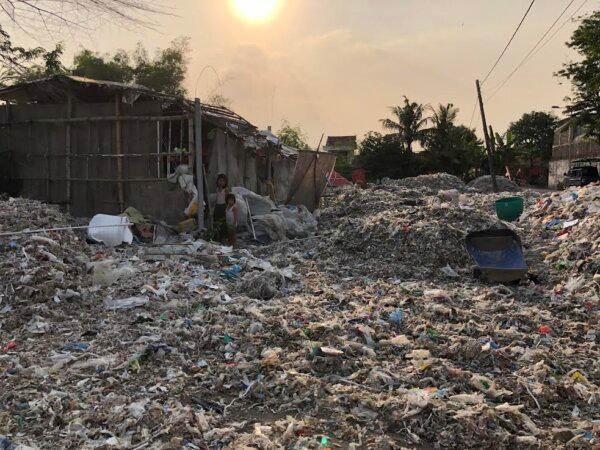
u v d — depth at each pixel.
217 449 3.85
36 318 6.35
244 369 5.12
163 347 5.55
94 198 13.52
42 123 13.85
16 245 7.99
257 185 17.50
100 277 7.86
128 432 4.00
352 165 55.09
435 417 4.29
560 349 5.94
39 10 7.39
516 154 53.69
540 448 3.96
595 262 8.96
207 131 14.55
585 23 28.00
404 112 50.53
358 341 5.87
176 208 12.91
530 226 12.82
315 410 4.47
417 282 8.88
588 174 30.89
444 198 18.06
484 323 6.68
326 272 9.55
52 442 3.85
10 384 4.71
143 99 13.23
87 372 5.07
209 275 8.72
